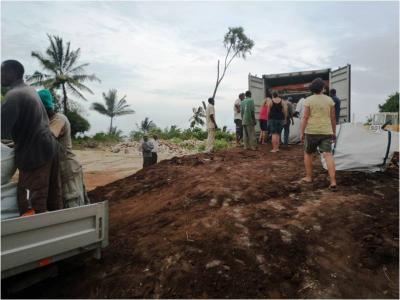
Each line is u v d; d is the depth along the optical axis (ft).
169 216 16.06
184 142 83.30
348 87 37.42
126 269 11.93
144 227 15.21
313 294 10.84
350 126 21.43
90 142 107.76
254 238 13.12
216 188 18.66
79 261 12.38
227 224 14.20
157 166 29.96
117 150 87.66
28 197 12.65
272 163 25.90
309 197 17.16
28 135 12.48
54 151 13.33
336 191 17.80
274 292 10.84
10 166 12.67
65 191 16.15
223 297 10.62
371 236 13.14
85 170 51.06
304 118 19.02
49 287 11.26
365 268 11.90
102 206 11.78
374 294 10.94
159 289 10.96
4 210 12.49
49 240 10.26
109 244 13.64
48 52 119.24
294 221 14.25
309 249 12.59
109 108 150.30
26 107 12.41
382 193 17.34
